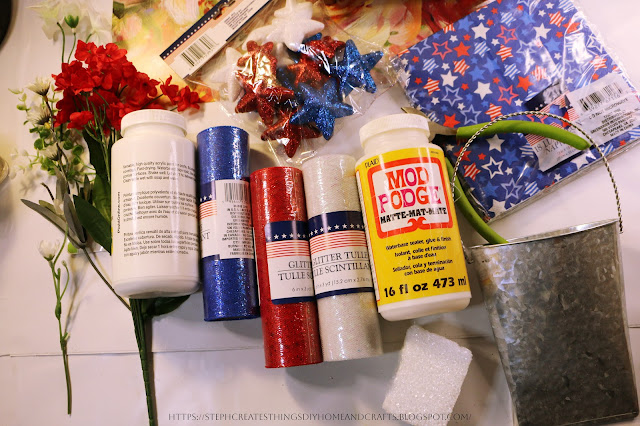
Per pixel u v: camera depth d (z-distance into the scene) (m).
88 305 0.70
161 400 0.66
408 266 0.52
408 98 0.68
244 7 0.72
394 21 0.72
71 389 0.68
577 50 0.66
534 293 0.53
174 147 0.58
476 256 0.55
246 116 0.69
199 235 0.60
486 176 0.65
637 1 0.69
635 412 0.55
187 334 0.67
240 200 0.60
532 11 0.68
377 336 0.57
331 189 0.58
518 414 0.55
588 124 0.64
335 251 0.57
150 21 0.76
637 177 0.65
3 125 0.77
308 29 0.66
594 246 0.53
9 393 0.70
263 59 0.65
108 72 0.67
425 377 0.57
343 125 0.68
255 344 0.66
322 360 0.58
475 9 0.71
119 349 0.68
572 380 0.54
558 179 0.64
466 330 0.64
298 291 0.57
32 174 0.75
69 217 0.65
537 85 0.66
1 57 0.79
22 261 0.73
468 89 0.67
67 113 0.69
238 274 0.58
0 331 0.72
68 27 0.77
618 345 0.54
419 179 0.53
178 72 0.71
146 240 0.55
